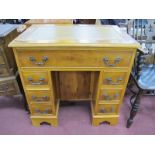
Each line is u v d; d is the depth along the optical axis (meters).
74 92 1.55
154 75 1.25
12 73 1.33
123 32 1.19
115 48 0.95
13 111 1.58
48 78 1.10
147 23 1.40
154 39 1.44
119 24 1.44
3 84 1.34
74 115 1.54
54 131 1.36
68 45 0.91
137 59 1.16
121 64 1.03
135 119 1.47
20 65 1.02
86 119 1.49
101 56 0.99
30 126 1.41
